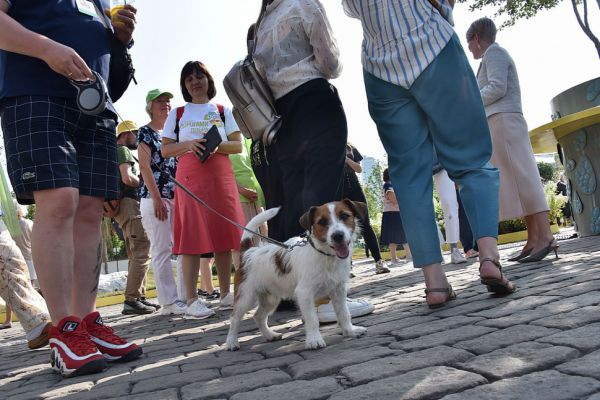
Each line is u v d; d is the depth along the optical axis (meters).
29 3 2.86
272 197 4.70
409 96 3.32
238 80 4.04
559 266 4.34
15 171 2.75
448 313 3.01
